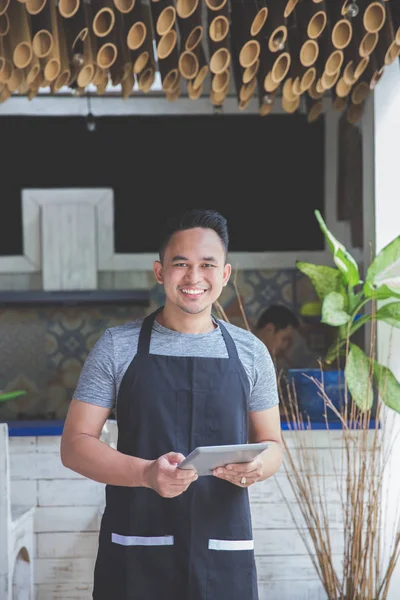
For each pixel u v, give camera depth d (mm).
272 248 4992
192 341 2152
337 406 3357
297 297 5035
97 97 4867
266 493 3336
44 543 3311
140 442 2088
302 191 4957
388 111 3521
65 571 3312
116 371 2115
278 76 3182
